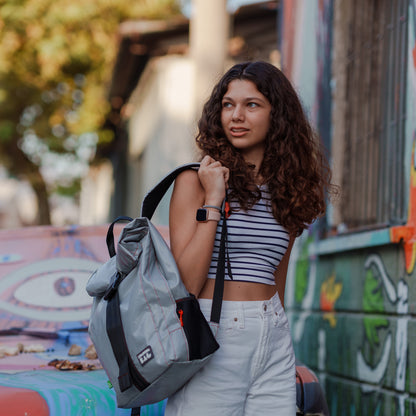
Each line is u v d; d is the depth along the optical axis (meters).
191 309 1.93
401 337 3.49
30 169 16.86
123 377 1.90
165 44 8.68
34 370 2.65
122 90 11.87
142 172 12.20
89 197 25.22
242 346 2.05
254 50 8.42
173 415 2.03
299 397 2.65
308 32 5.69
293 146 2.28
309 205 2.29
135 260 1.95
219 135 2.26
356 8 4.76
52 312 3.33
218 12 6.23
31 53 14.77
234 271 2.11
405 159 3.63
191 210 2.09
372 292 3.97
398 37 3.83
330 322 4.67
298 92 2.75
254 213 2.16
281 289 2.39
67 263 3.60
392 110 3.89
